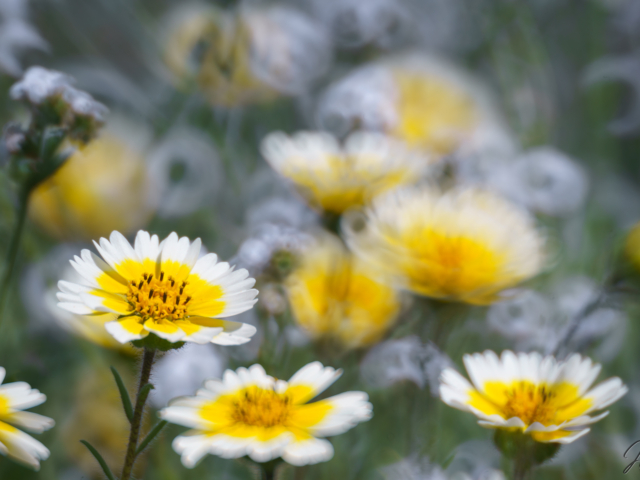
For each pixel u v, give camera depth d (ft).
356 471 1.73
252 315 1.72
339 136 1.85
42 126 1.55
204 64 2.49
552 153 2.60
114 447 1.75
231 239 2.32
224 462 1.79
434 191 1.71
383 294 1.69
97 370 1.74
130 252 1.40
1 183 1.73
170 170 2.40
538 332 1.78
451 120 2.44
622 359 2.14
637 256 1.57
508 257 1.58
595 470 1.81
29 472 1.73
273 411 1.38
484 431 1.86
